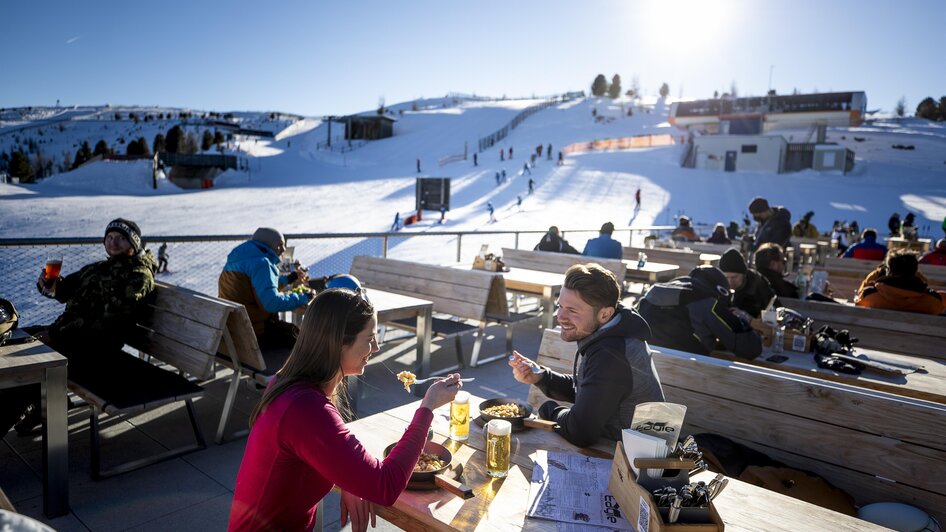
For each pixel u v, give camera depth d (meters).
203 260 11.59
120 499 2.82
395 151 75.06
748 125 64.81
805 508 1.55
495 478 1.67
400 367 5.14
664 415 1.46
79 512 2.69
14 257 9.67
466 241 16.11
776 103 62.88
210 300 3.31
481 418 2.11
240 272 3.96
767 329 3.65
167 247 12.80
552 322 6.08
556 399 2.42
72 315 3.39
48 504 2.62
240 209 31.59
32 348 2.72
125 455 3.27
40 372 2.54
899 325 4.10
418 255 13.30
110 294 3.42
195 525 2.63
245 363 3.54
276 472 1.46
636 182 44.28
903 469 2.01
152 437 3.53
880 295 4.36
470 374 5.09
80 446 3.38
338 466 1.39
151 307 3.73
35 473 3.05
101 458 3.22
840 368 3.16
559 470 1.71
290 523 1.51
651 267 8.38
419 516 1.51
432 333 5.08
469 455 1.84
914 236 15.80
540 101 123.69
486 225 25.22
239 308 3.24
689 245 11.59
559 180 44.69
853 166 57.06
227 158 54.94
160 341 3.56
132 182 48.12
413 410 2.22
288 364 1.55
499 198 37.09
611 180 44.94
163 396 3.02
